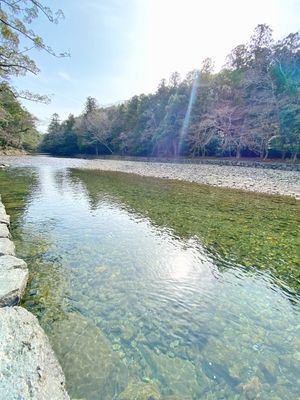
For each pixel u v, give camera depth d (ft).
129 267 18.56
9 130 134.31
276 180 62.59
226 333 12.17
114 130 191.93
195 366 10.19
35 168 96.68
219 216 32.63
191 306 14.25
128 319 12.95
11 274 14.37
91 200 40.88
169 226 28.32
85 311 13.43
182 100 128.47
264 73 97.30
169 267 18.80
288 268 18.90
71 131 226.17
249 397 8.86
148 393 8.91
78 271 17.63
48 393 7.58
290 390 9.16
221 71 123.95
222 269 18.71
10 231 24.93
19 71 38.14
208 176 73.10
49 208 34.86
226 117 107.45
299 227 28.40
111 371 9.80
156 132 141.49
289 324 12.88
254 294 15.60
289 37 92.38
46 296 14.53
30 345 9.17
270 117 94.38
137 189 53.01
